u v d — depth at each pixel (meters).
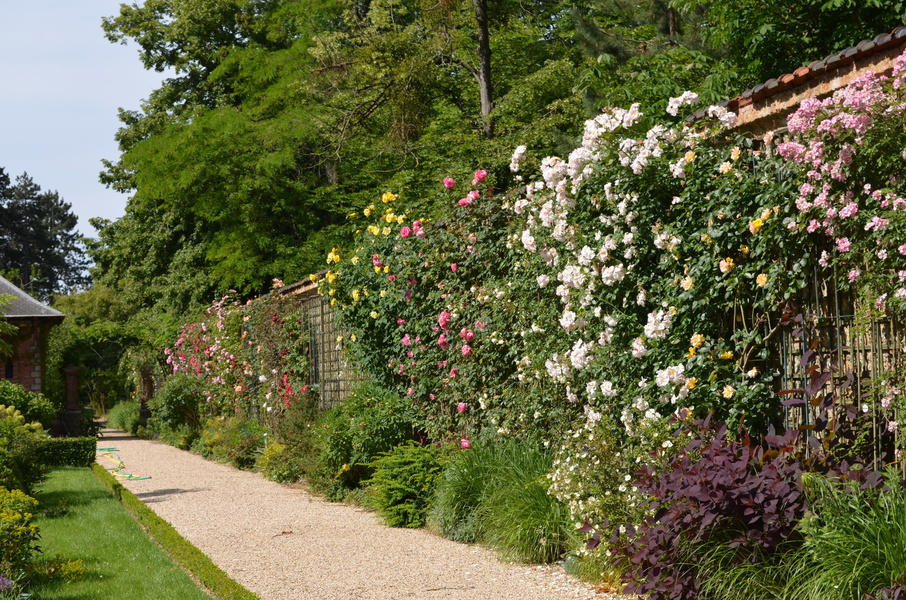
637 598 4.93
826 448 4.38
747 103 6.72
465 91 20.09
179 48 29.39
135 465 14.38
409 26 17.83
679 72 13.18
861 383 4.57
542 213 6.51
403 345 9.41
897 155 4.33
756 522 4.40
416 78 17.20
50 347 23.31
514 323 7.53
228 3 27.94
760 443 5.04
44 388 21.47
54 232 68.19
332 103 19.98
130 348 25.75
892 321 4.38
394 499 7.72
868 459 4.50
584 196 6.26
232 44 27.19
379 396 9.62
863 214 4.42
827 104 4.54
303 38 25.03
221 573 5.51
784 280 4.93
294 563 6.28
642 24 16.95
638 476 5.16
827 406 4.44
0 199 65.38
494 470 7.07
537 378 7.00
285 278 23.53
